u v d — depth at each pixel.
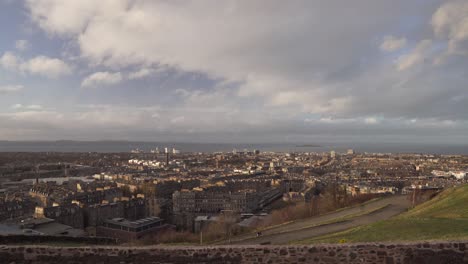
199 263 32.44
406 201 137.62
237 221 162.12
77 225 197.00
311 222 112.50
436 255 30.50
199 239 121.25
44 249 33.16
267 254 32.34
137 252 32.94
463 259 30.09
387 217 102.25
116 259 32.81
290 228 104.44
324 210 147.62
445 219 60.66
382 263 31.03
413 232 53.53
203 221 188.00
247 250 32.59
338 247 31.84
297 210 151.75
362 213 113.25
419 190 139.25
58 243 56.31
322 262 31.72
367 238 55.19
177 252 32.78
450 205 81.19
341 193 177.50
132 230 169.50
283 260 32.09
